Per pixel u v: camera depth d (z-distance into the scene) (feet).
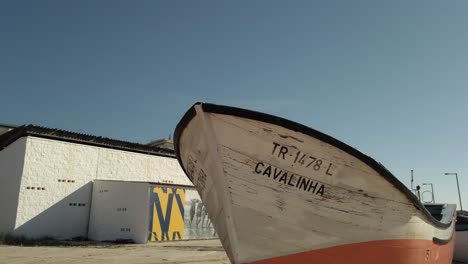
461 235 47.62
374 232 19.04
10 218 60.64
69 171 67.72
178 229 70.28
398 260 19.58
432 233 22.70
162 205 68.03
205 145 18.85
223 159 18.35
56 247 54.54
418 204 19.94
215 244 64.49
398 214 19.47
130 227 65.87
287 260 18.74
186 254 48.98
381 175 18.34
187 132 20.27
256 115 17.54
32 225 61.62
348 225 18.71
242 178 18.43
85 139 70.64
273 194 18.42
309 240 18.69
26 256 43.91
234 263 19.06
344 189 18.52
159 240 66.69
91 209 70.33
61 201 65.98
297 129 17.48
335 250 18.67
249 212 18.58
